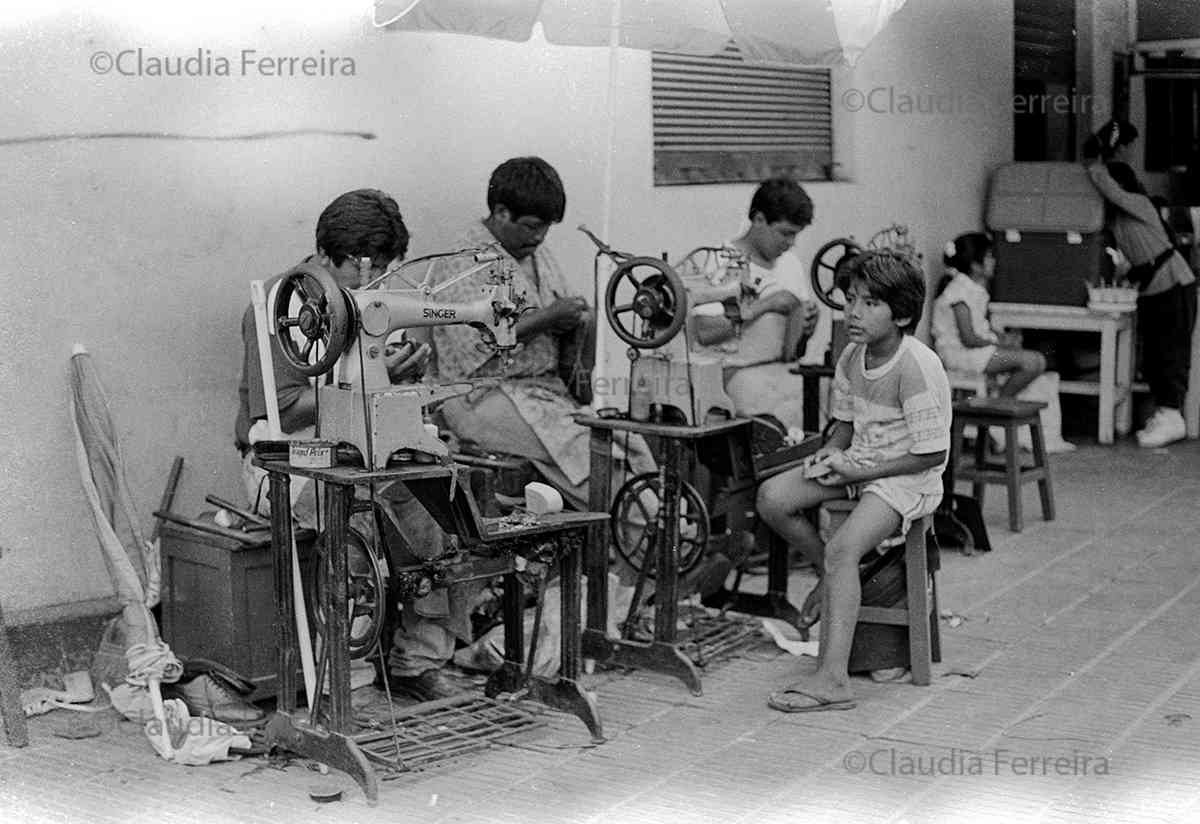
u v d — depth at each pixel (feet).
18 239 15.17
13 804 12.91
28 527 15.51
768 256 21.15
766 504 17.07
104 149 15.64
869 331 15.76
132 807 12.86
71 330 15.60
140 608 15.29
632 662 16.16
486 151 19.36
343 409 12.91
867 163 27.30
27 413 15.39
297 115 17.17
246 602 14.64
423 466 13.08
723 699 15.67
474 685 15.78
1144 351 30.35
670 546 15.92
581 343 17.70
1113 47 33.81
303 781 13.42
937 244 29.63
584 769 13.70
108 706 15.25
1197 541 22.50
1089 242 29.37
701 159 23.82
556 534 14.25
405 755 13.70
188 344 16.43
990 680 16.26
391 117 18.15
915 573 16.02
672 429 15.62
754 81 24.81
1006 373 27.53
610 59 19.29
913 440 15.76
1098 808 12.72
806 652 17.11
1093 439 30.40
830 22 17.02
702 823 12.49
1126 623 18.39
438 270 16.90
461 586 15.37
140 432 16.15
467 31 17.24
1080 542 22.49
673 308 15.49
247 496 16.06
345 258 14.55
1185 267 29.68
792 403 21.15
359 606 13.46
